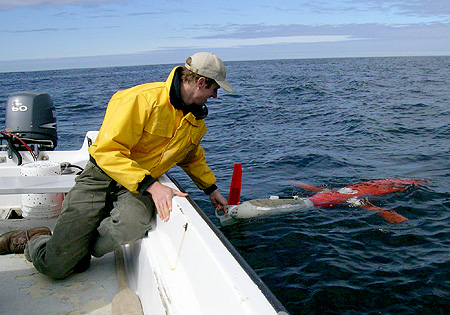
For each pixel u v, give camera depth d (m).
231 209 5.31
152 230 2.75
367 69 61.06
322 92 25.44
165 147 2.64
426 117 14.90
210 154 9.85
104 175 2.63
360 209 5.91
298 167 8.43
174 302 2.00
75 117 16.06
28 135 4.82
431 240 4.93
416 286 3.94
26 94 4.86
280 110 17.75
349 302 3.70
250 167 8.49
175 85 2.46
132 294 2.63
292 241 4.90
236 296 1.56
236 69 71.12
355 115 15.62
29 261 3.07
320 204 6.02
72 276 2.91
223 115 16.67
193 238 2.13
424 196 6.43
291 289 3.90
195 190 6.88
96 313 2.51
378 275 4.14
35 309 2.54
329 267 4.29
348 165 8.52
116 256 3.14
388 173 7.89
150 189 2.51
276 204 5.62
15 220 3.71
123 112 2.39
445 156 9.19
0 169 4.39
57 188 2.84
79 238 2.67
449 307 3.62
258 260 4.47
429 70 55.69
